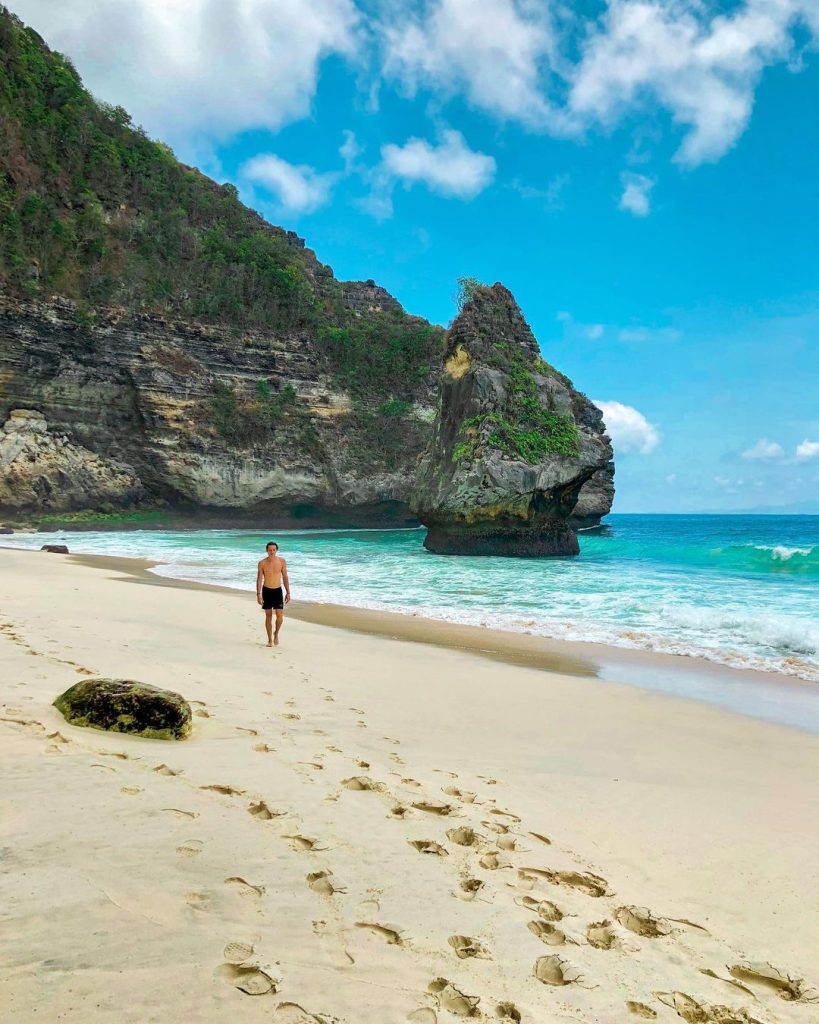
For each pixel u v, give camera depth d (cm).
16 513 4981
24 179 5594
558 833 385
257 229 8212
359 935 247
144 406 5569
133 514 5638
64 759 403
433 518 3434
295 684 754
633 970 249
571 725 673
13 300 4934
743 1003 235
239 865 290
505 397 3488
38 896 236
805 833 409
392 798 412
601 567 2619
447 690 796
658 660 1040
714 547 3722
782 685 891
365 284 9594
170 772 407
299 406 6538
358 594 1798
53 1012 174
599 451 3456
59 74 6669
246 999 195
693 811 438
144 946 214
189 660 822
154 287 6031
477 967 237
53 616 1066
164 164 7250
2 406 4975
